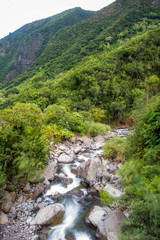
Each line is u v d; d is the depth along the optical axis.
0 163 3.04
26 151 3.62
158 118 3.27
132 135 4.39
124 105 27.47
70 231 2.65
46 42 137.25
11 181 3.47
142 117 4.28
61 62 79.19
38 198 3.36
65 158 5.59
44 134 3.96
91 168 4.29
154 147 2.89
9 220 2.70
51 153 5.82
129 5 108.75
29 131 3.62
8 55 124.56
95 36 90.12
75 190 3.87
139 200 2.10
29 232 2.54
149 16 85.00
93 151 7.06
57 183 4.11
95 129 11.21
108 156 5.77
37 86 46.75
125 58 42.16
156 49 41.75
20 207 3.05
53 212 2.88
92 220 2.77
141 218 1.98
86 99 29.70
